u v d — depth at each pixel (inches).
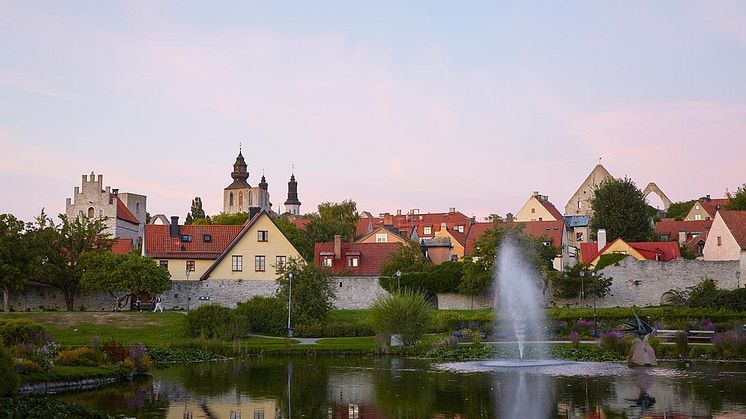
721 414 964.0
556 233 4217.5
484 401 1103.6
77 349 1477.6
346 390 1229.7
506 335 2214.6
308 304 2400.3
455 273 3073.3
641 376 1355.8
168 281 2898.6
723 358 1660.9
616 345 1766.7
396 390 1222.9
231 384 1315.2
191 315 2191.2
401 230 4928.6
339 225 4918.8
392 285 3083.2
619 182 4458.7
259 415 1013.2
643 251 3585.1
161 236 3393.2
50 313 2466.8
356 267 3393.2
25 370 1268.5
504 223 3339.1
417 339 1995.6
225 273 3110.2
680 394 1130.0
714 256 3368.6
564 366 1556.3
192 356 1795.0
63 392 1224.8
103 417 965.8
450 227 5098.4
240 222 5128.0
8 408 929.5
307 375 1438.2
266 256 3134.8
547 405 1059.3
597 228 4446.4
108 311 2696.9
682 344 1695.4
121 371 1406.3
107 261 2778.1
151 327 2342.5
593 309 2637.8
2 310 2849.4
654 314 2357.3
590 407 1034.1
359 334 2357.3
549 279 3075.8
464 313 2593.5
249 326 2315.5
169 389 1258.0
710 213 5300.2
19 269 2721.5
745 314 2298.2
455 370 1502.2
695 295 2731.3
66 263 2881.4
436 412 1019.9
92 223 3041.3
